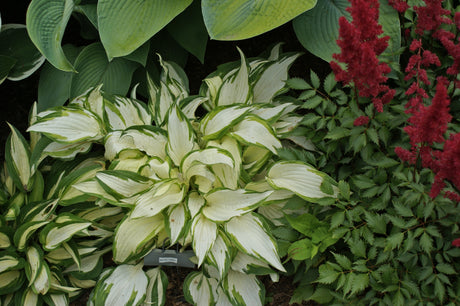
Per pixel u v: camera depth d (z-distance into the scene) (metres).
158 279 2.14
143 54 2.29
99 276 2.14
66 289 2.10
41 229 2.15
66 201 2.13
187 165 2.14
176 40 2.34
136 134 2.17
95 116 2.20
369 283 2.04
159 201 2.11
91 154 2.25
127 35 2.19
